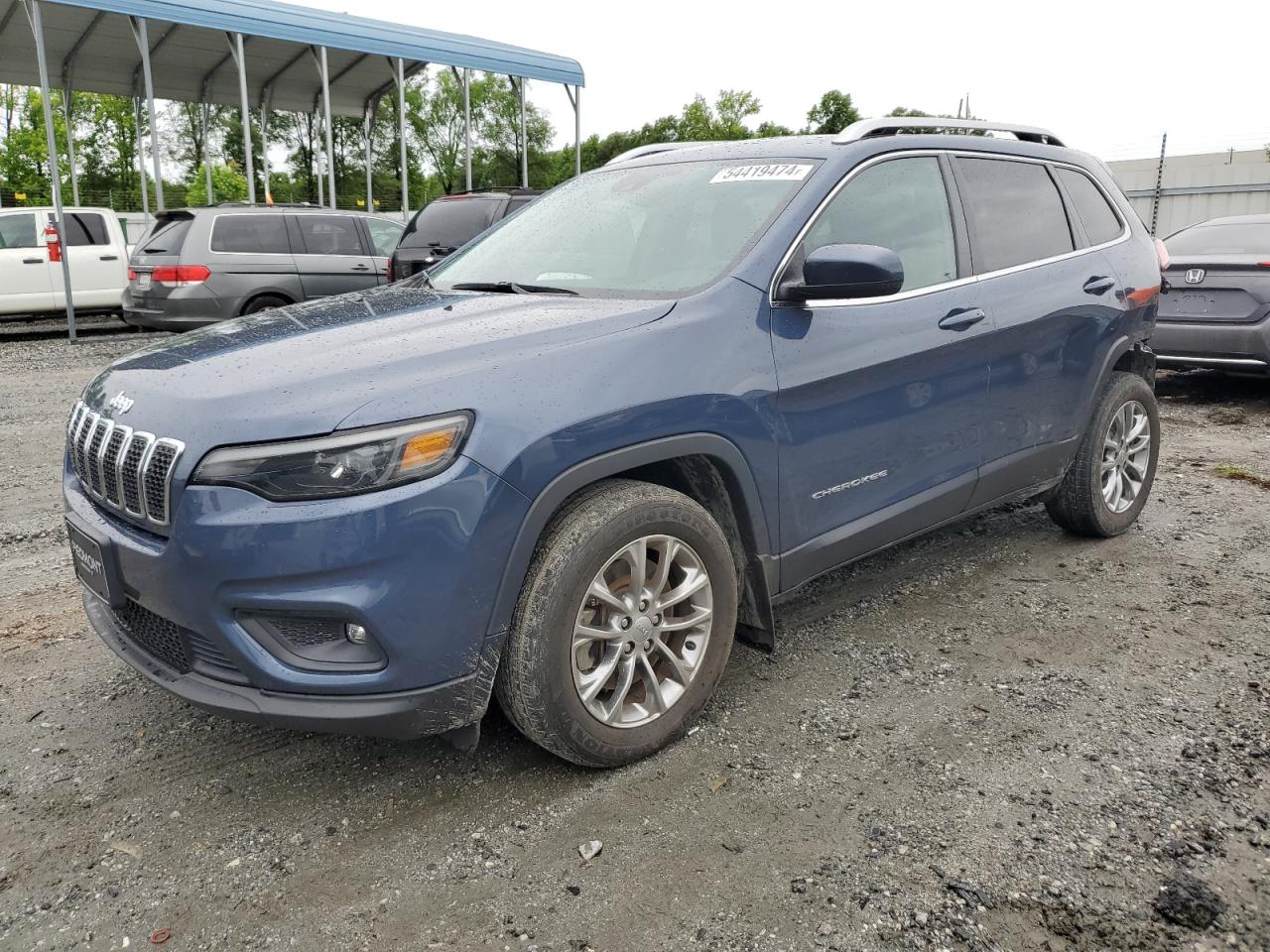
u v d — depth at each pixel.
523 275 3.37
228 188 36.41
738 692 3.12
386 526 2.18
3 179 43.09
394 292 3.40
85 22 17.17
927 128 3.68
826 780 2.60
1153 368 4.66
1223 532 4.66
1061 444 4.08
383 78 21.61
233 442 2.20
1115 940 2.01
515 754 2.78
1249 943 2.00
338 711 2.27
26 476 5.82
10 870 2.31
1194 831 2.35
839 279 2.75
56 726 2.98
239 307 10.97
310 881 2.25
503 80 51.34
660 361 2.60
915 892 2.15
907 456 3.33
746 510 2.83
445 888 2.21
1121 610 3.73
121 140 45.97
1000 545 4.50
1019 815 2.43
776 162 3.35
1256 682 3.12
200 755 2.81
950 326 3.38
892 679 3.19
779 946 2.01
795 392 2.88
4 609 3.86
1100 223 4.36
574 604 2.45
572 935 2.05
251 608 2.21
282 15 16.09
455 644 2.31
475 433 2.27
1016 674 3.21
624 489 2.58
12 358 10.99
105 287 14.39
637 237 3.29
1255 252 7.99
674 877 2.23
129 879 2.27
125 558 2.41
